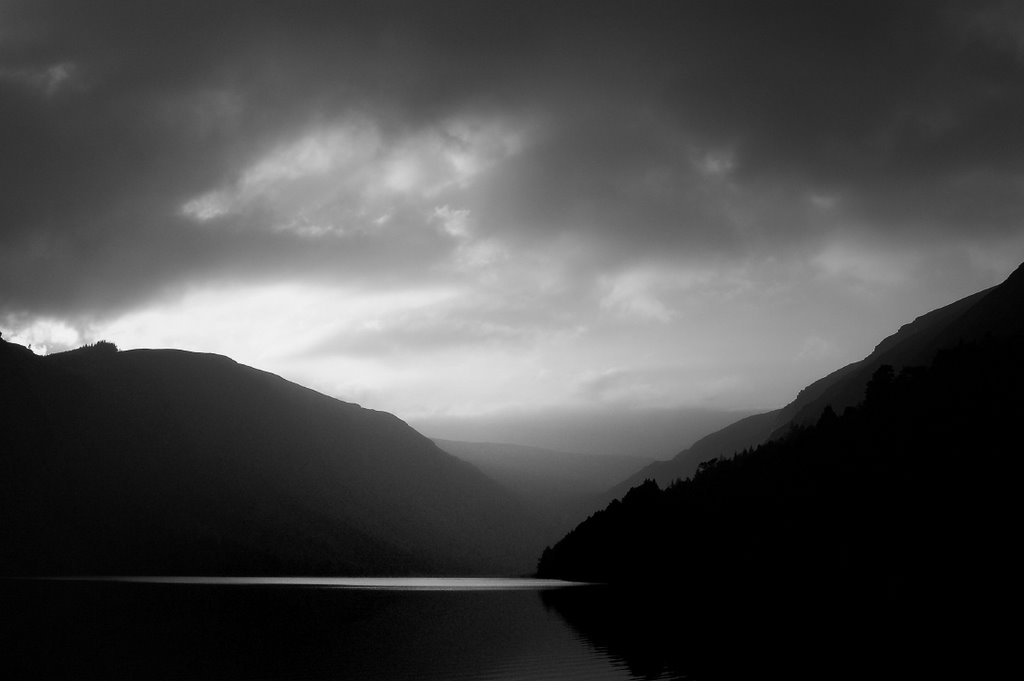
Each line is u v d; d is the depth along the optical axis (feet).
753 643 251.39
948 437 462.60
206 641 254.06
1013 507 370.73
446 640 261.44
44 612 359.46
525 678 187.32
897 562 374.43
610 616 356.18
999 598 305.73
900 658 219.41
